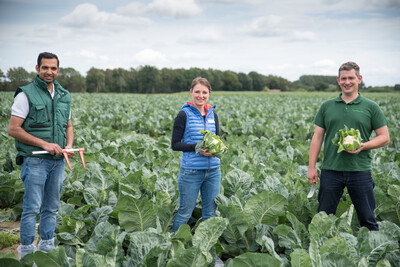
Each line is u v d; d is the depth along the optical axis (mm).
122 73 121125
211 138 3451
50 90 3549
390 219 4379
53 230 3752
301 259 2604
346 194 4656
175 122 3594
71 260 2914
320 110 3844
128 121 14844
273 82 142125
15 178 5547
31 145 3430
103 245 2936
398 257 3139
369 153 3570
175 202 4375
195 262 2633
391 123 14398
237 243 3721
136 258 2887
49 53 3439
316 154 3867
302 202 4250
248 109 21766
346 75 3553
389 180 5008
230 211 3561
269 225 3768
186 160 3605
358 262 2834
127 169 5859
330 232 3377
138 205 3436
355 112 3570
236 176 4617
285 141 9000
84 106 23297
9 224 4945
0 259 2439
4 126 11375
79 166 5383
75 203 4797
